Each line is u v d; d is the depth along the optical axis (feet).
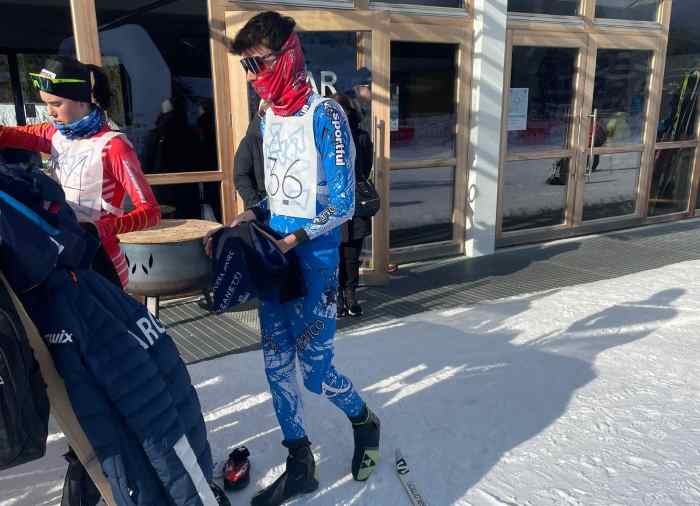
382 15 15.17
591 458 8.27
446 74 18.35
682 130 24.35
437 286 16.60
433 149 18.72
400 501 7.43
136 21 13.57
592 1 20.21
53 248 4.74
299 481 7.40
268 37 6.23
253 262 6.51
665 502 7.32
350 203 6.67
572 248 20.70
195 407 5.73
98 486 5.37
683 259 19.24
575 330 13.12
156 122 14.24
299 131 6.66
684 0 22.57
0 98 15.40
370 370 11.08
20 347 4.37
